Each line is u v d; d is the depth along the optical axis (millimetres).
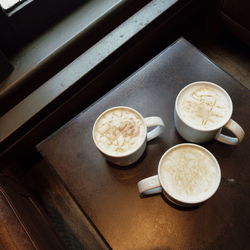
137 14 885
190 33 1127
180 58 694
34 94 814
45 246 521
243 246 540
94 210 583
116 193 592
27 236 507
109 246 562
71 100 857
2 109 793
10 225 518
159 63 694
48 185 958
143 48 944
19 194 662
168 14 918
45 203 936
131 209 577
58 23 831
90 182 604
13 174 897
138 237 559
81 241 879
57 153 634
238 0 859
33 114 795
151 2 900
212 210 566
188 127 562
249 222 554
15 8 745
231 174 587
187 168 543
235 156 601
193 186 529
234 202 568
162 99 661
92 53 845
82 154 628
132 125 577
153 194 581
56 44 804
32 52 801
